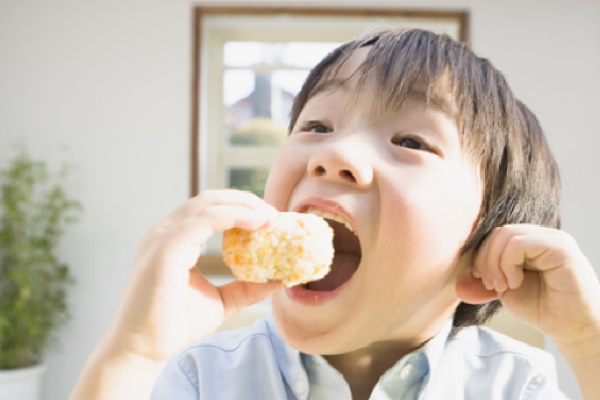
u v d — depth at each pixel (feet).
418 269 1.19
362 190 1.19
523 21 5.98
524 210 1.43
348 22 6.00
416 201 1.18
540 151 1.49
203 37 6.09
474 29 5.98
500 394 1.52
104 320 6.05
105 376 1.14
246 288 1.26
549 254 1.30
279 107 6.19
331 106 1.31
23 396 5.47
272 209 1.22
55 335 6.04
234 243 1.20
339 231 1.34
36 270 5.89
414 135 1.24
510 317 2.18
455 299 1.34
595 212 5.92
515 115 1.41
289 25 6.05
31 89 6.13
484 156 1.32
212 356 1.54
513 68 5.99
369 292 1.19
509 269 1.30
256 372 1.47
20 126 6.12
